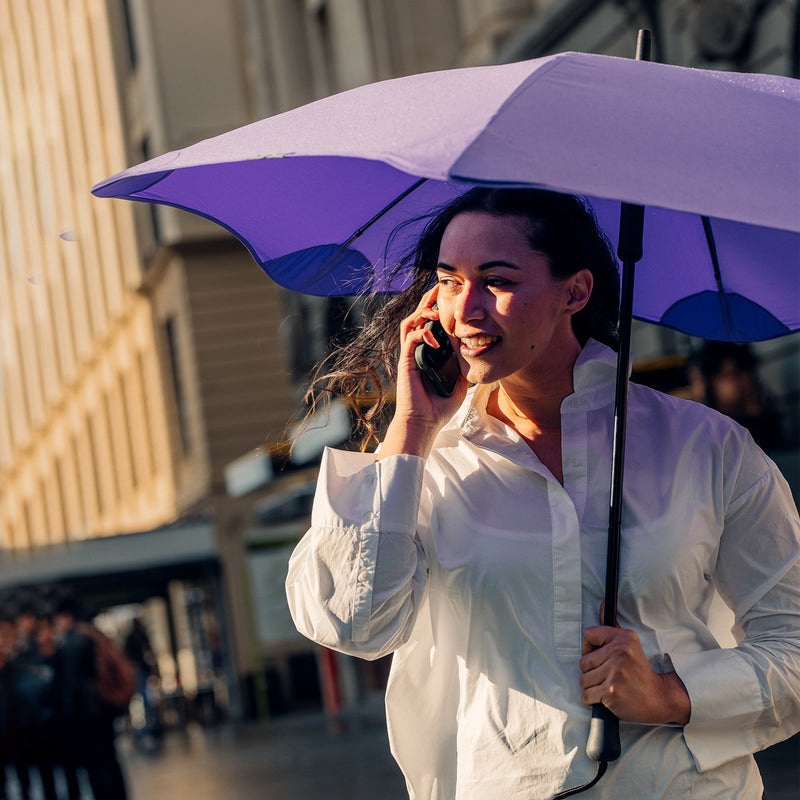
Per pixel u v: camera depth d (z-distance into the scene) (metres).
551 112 2.26
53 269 52.28
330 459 2.77
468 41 24.20
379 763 15.14
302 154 2.25
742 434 2.75
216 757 20.56
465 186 2.91
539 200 2.58
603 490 2.68
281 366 33.97
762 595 2.75
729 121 2.42
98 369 47.50
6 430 65.69
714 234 3.09
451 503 2.72
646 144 2.28
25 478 63.59
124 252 39.72
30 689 12.76
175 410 37.25
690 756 2.61
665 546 2.63
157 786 16.84
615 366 2.76
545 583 2.62
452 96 2.30
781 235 3.01
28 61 52.41
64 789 15.73
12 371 62.66
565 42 20.67
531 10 23.30
